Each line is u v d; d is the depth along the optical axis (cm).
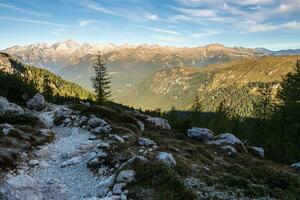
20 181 2008
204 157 3194
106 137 3509
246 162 3506
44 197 1991
